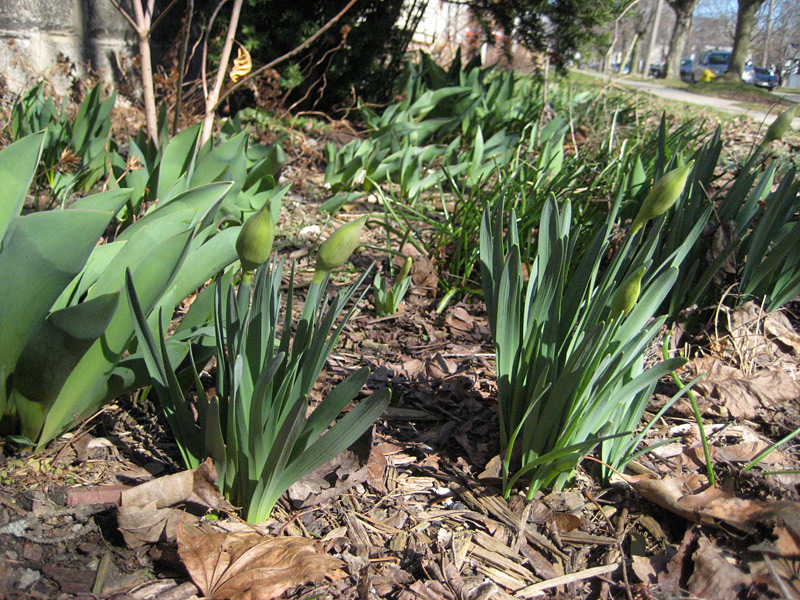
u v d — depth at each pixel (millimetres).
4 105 1251
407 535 502
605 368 493
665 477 544
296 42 1689
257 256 426
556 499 535
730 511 496
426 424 625
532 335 511
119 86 1322
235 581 435
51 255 431
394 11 1847
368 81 1925
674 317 741
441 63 2551
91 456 529
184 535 453
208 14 1624
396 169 1216
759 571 461
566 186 956
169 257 459
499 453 577
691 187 715
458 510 529
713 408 651
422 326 794
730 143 1697
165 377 487
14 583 429
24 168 470
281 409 473
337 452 468
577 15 1735
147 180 885
